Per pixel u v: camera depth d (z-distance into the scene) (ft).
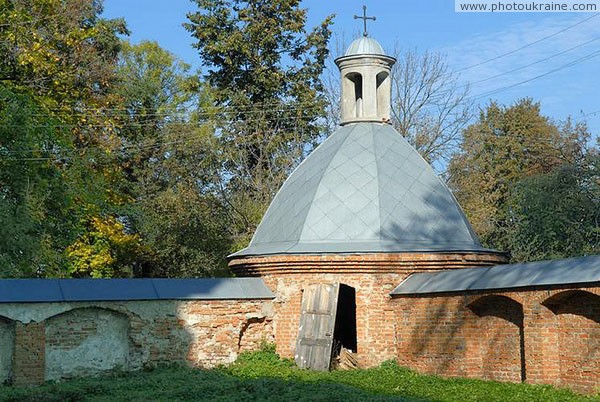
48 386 67.97
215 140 143.95
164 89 168.86
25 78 116.47
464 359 70.69
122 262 144.15
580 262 62.28
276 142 142.72
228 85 147.23
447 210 82.89
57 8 120.78
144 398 59.57
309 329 78.64
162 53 169.48
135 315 76.23
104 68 127.65
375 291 78.54
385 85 89.81
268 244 83.61
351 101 89.81
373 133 86.58
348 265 78.33
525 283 64.34
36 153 106.63
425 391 62.18
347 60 89.30
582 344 61.72
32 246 99.66
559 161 162.20
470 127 169.48
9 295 71.46
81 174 117.70
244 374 73.41
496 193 155.53
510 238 131.85
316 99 148.15
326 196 81.92
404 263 78.23
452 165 152.25
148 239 140.77
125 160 153.17
